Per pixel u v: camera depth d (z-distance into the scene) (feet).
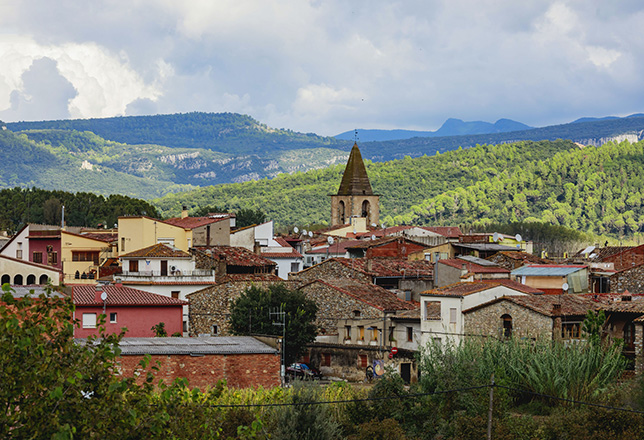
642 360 221.87
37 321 94.73
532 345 225.76
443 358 218.18
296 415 189.26
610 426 182.09
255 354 233.96
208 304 338.95
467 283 296.30
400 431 194.80
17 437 88.48
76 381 92.12
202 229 431.02
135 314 294.05
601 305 263.70
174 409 106.01
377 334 305.73
